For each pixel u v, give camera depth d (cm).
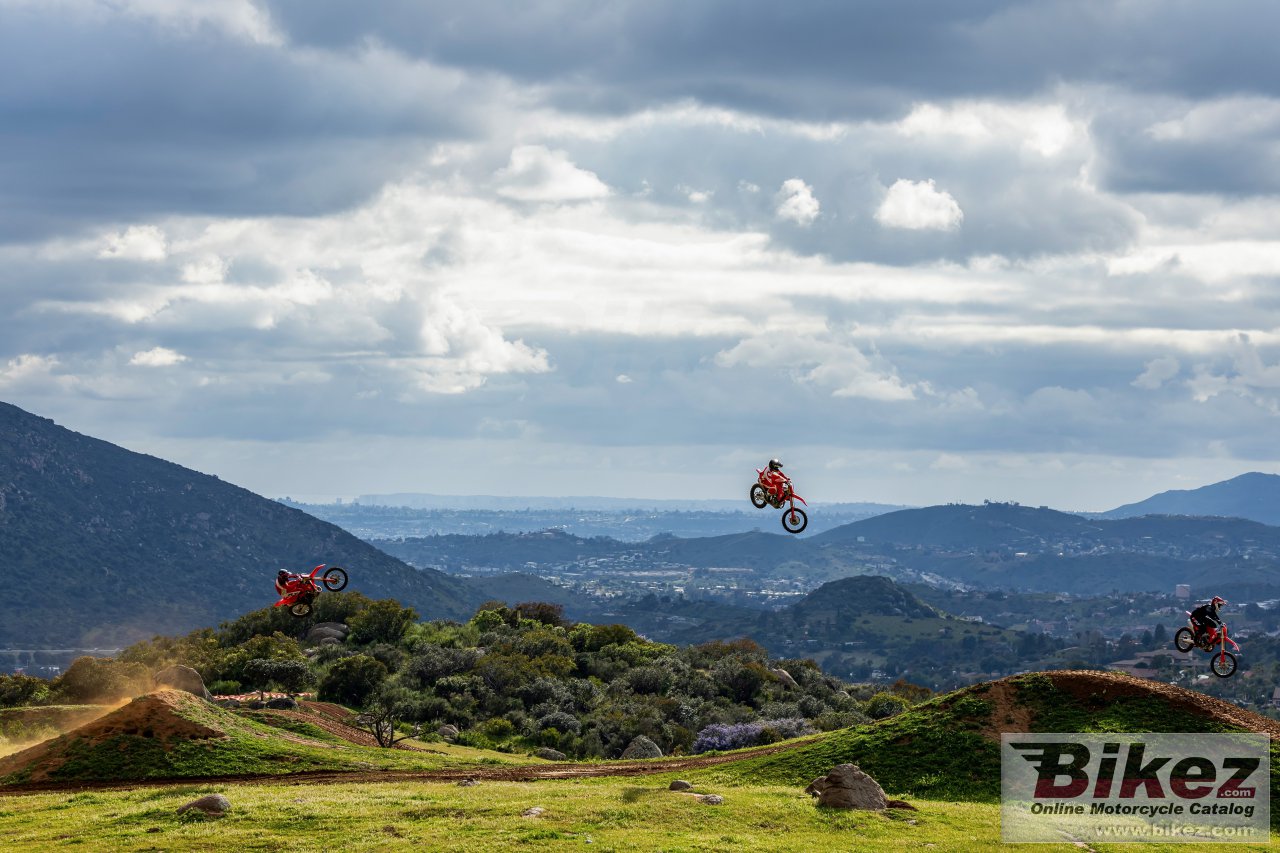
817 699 13525
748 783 5778
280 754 6588
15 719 8881
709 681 14038
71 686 10825
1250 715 6000
